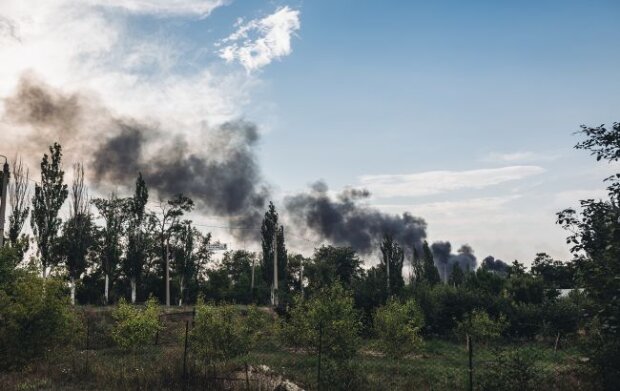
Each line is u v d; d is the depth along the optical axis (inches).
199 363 633.0
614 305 358.3
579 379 469.7
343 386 511.8
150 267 2422.5
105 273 2209.6
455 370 636.1
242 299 2411.4
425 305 1261.1
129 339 885.8
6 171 844.6
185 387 519.2
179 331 1077.8
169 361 671.8
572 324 1120.2
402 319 887.1
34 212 1815.9
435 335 1229.1
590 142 378.0
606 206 373.7
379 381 558.9
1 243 818.2
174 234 2379.4
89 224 2044.8
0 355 600.4
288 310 973.8
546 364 682.8
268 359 745.0
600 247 376.8
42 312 617.0
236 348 770.8
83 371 610.5
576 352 855.7
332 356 660.1
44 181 1841.8
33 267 657.6
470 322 1135.6
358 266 2618.1
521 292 1285.7
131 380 551.5
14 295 628.1
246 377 508.7
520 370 447.8
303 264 2743.6
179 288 2335.1
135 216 2194.9
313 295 852.6
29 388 539.8
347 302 742.5
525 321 1195.9
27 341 606.2
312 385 511.8
